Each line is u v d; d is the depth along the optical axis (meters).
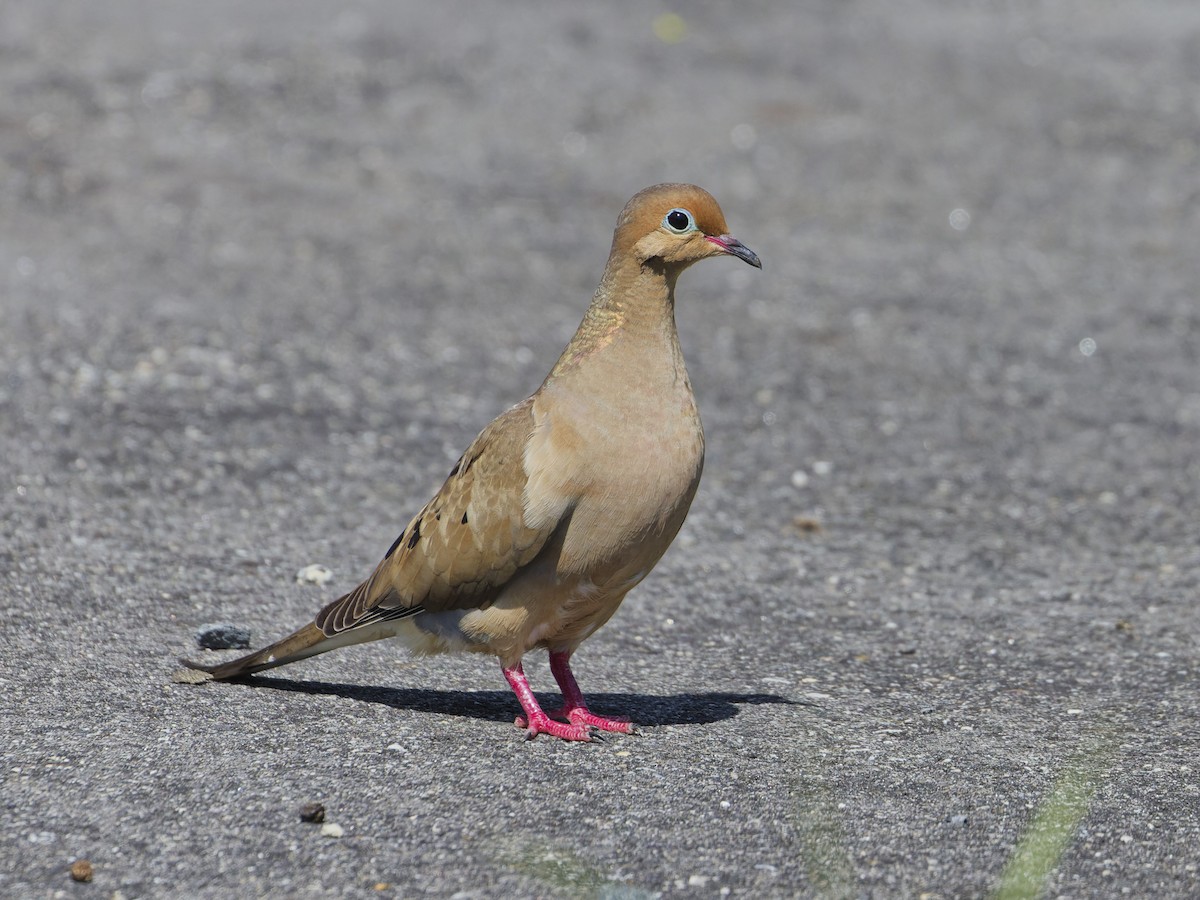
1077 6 35.12
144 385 15.99
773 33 31.98
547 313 19.86
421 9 31.91
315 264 20.69
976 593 12.80
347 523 13.45
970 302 20.94
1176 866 7.56
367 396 16.64
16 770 7.96
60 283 18.81
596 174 25.20
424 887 7.04
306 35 29.81
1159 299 21.16
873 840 7.72
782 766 8.72
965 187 25.38
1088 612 12.34
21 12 29.88
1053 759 9.02
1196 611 12.36
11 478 13.25
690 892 7.10
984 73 30.47
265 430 15.28
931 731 9.55
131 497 13.34
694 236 8.83
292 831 7.49
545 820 7.76
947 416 17.31
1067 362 19.00
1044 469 15.95
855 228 23.61
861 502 15.02
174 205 22.22
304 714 9.12
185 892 6.93
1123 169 26.25
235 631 10.40
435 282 20.53
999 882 7.30
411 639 9.45
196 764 8.17
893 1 34.91
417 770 8.30
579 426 8.64
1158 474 15.82
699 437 8.89
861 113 28.25
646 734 9.23
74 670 9.58
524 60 29.59
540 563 8.83
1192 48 32.22
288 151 24.88
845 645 11.50
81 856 7.16
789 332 19.73
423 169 24.78
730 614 12.09
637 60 30.06
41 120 24.66
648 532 8.77
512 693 10.06
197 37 29.27
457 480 9.04
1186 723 9.79
